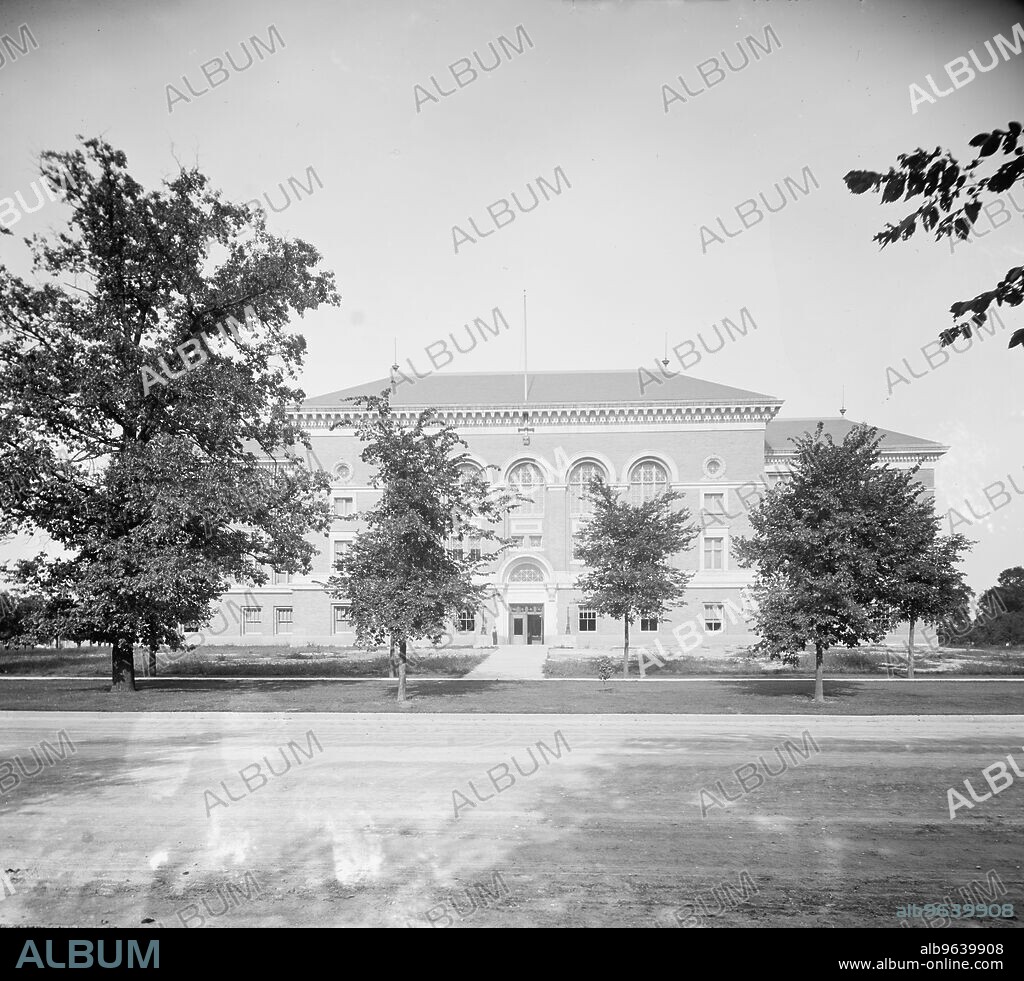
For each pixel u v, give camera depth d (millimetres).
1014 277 5000
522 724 17734
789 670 33344
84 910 7043
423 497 21359
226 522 24188
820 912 6879
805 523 21375
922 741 15281
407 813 9992
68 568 23453
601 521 31688
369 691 24219
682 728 17047
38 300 22234
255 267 24578
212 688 25344
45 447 22422
